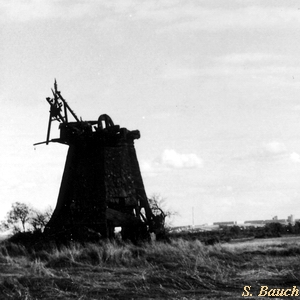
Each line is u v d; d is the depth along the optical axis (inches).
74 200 1483.8
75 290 679.7
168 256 977.5
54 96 1523.1
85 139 1513.3
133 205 1504.7
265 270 844.0
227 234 2220.7
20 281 725.9
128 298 629.3
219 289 684.7
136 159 1552.7
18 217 2059.5
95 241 1408.7
